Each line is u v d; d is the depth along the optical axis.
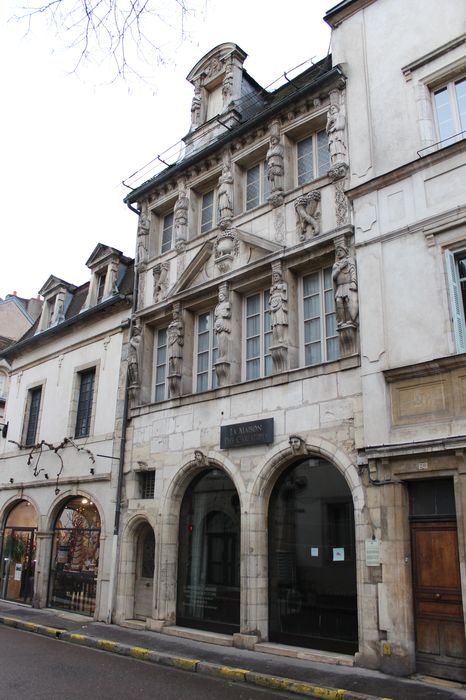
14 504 19.69
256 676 8.89
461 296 10.03
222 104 16.69
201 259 14.86
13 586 18.56
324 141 13.46
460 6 11.31
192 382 14.80
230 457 12.61
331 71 12.67
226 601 12.35
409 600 9.23
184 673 9.63
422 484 9.71
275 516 11.90
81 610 15.72
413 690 8.02
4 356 22.39
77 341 18.86
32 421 20.30
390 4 12.49
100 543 15.30
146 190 17.33
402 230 10.79
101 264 19.20
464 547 8.70
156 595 13.30
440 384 9.58
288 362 12.15
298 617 11.02
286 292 12.60
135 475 15.05
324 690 8.07
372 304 10.88
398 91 11.77
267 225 13.58
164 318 15.80
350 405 10.77
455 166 10.38
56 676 9.00
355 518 10.14
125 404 15.88
